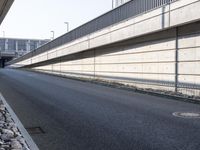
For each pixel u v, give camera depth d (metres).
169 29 21.53
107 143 8.23
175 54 20.97
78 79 36.88
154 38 23.70
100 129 9.93
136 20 25.12
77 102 16.58
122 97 19.00
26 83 30.81
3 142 8.11
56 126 10.52
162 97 19.02
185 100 17.17
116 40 29.17
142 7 24.44
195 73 18.95
